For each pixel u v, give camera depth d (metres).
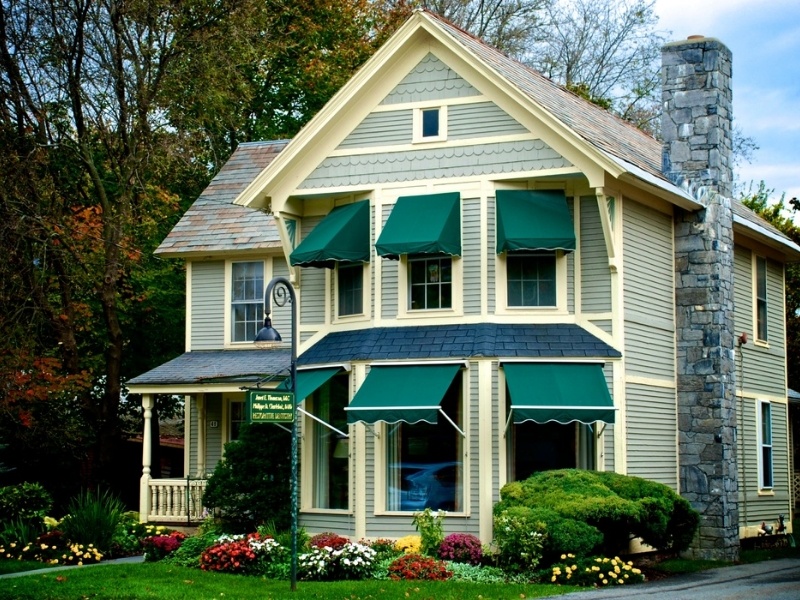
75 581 19.98
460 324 23.69
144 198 34.16
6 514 26.92
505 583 19.52
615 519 20.17
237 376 28.14
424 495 23.38
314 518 24.73
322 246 23.97
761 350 31.45
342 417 24.58
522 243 22.80
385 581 19.77
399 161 24.62
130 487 37.47
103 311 34.12
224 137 42.59
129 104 32.97
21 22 30.38
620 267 23.31
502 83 23.56
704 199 25.77
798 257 33.94
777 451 32.00
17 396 29.38
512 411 22.06
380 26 45.84
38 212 29.73
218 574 20.75
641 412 23.80
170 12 33.47
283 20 43.34
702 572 22.16
